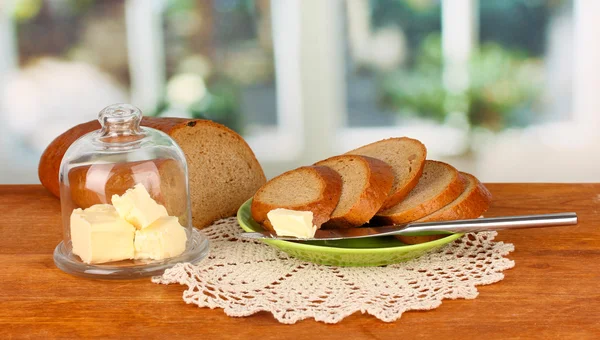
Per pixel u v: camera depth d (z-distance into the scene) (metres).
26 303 0.78
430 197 0.86
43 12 1.82
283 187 0.89
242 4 1.82
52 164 1.01
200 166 0.97
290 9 1.83
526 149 1.89
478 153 1.91
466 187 0.89
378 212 0.87
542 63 1.83
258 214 0.87
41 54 1.85
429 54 1.85
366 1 1.82
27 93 1.88
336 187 0.86
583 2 1.78
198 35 1.84
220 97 1.89
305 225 0.81
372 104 1.89
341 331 0.74
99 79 1.88
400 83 1.87
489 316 0.75
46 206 1.01
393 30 1.83
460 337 0.73
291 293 0.79
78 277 0.82
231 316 0.76
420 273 0.81
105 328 0.75
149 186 0.86
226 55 1.86
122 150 0.86
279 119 1.91
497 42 1.83
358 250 0.80
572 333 0.73
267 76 1.87
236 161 1.00
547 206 0.96
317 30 1.84
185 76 1.87
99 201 0.85
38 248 0.89
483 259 0.84
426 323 0.74
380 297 0.78
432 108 1.89
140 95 1.88
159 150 0.87
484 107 1.87
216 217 0.98
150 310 0.77
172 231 0.84
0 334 0.74
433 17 1.82
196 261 0.84
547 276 0.80
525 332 0.73
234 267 0.83
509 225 0.81
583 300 0.77
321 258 0.82
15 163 1.93
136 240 0.83
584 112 1.85
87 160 0.86
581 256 0.84
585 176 1.90
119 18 1.83
